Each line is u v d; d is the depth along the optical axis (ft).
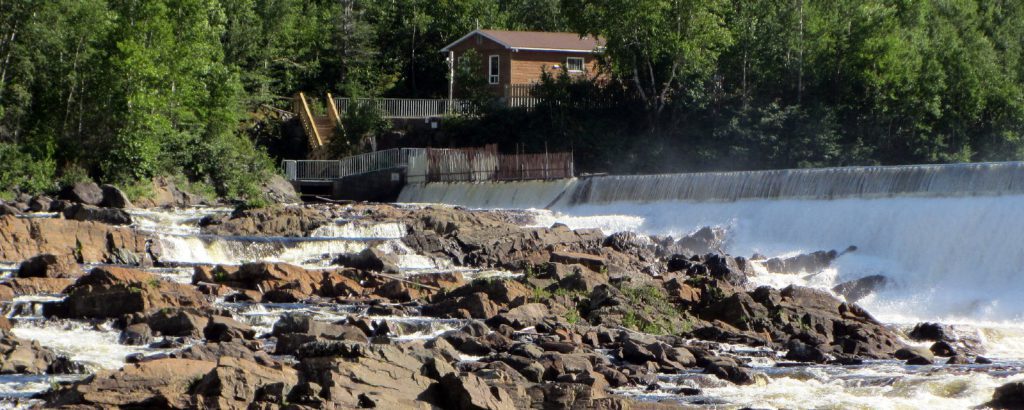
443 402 111.86
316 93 504.43
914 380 136.56
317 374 110.73
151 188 338.54
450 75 467.52
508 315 169.27
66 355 136.05
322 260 230.48
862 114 386.93
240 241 240.73
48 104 345.72
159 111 360.28
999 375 140.87
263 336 154.71
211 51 388.37
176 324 153.07
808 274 232.32
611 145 386.11
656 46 379.35
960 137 398.21
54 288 181.27
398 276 208.95
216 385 104.06
